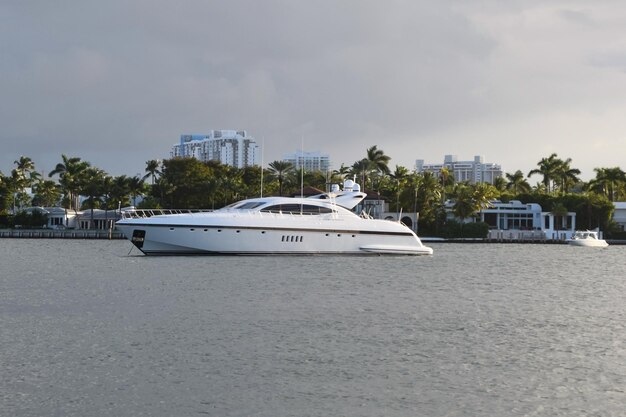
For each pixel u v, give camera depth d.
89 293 44.78
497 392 23.08
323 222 68.38
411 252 73.88
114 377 24.11
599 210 143.88
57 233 139.50
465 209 137.75
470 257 87.94
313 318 36.03
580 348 29.50
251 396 22.34
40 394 22.19
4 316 35.56
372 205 138.75
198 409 21.12
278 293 45.41
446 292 48.59
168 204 146.88
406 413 21.05
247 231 65.19
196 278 53.06
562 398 22.53
